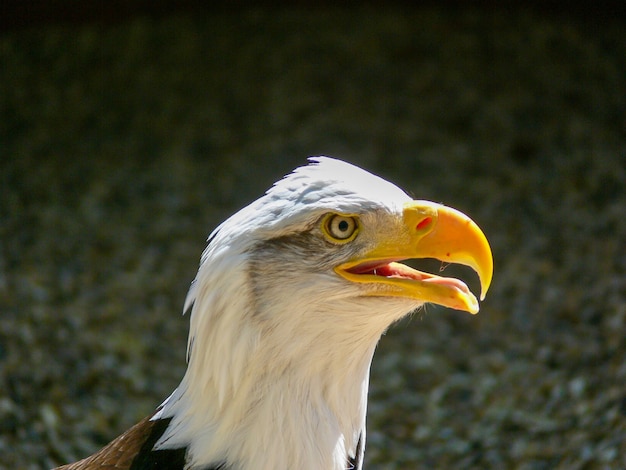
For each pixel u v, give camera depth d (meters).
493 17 22.09
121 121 18.38
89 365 10.98
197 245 14.41
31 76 19.58
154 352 11.63
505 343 11.77
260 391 5.02
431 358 11.69
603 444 8.83
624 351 10.55
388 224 5.10
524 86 19.44
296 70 20.17
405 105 18.92
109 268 13.60
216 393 5.09
